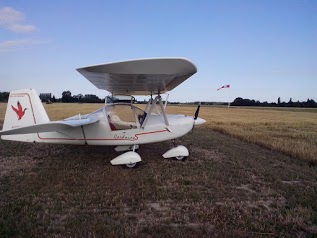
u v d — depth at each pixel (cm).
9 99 588
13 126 591
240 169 559
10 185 430
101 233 284
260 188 443
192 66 375
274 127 1509
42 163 571
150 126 608
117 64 365
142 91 646
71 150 710
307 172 554
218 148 797
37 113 588
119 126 597
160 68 384
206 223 313
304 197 401
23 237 274
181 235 284
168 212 341
